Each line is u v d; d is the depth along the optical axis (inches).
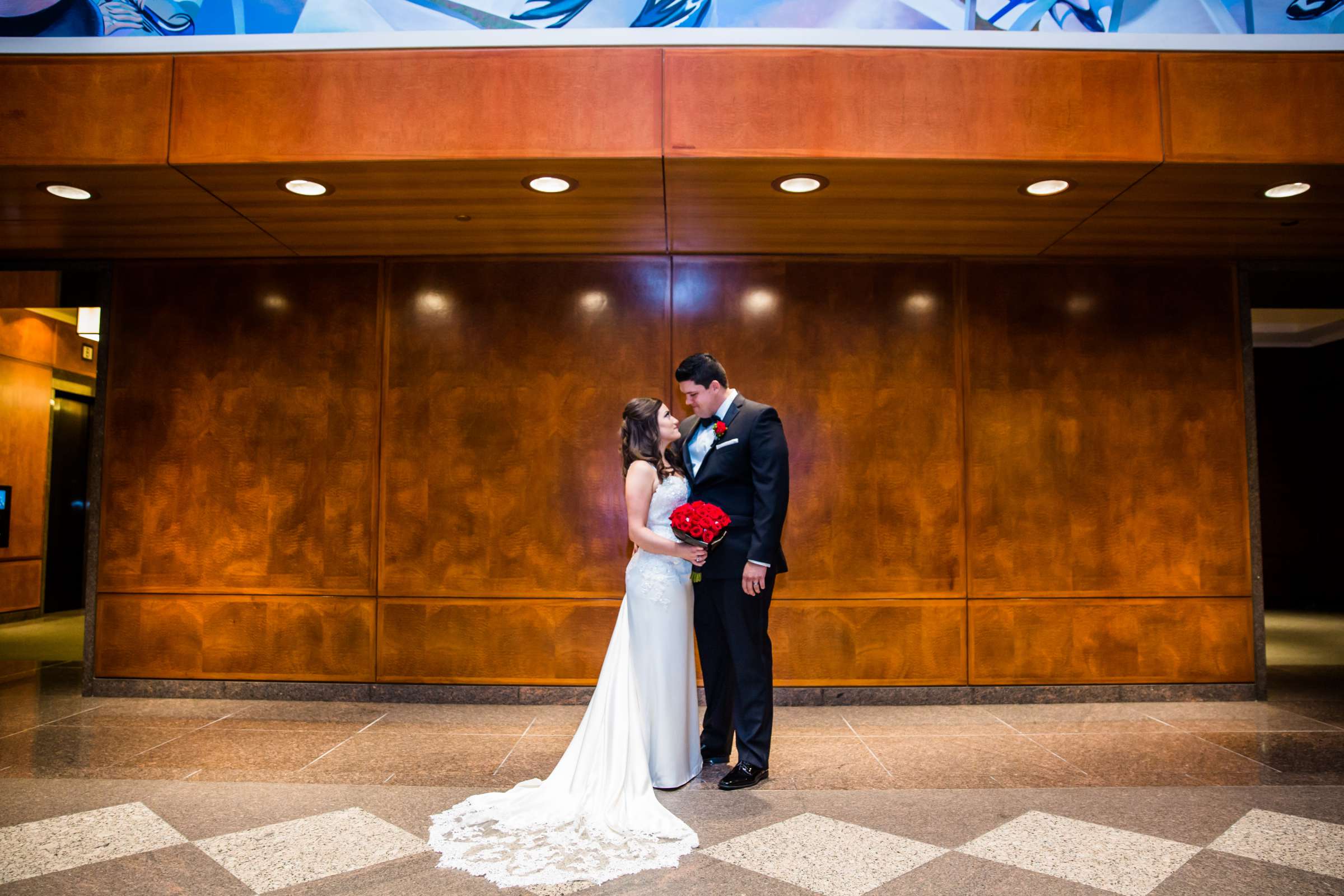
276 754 144.3
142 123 140.4
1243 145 139.0
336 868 96.7
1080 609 185.2
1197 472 188.4
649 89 138.9
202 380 191.9
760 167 141.6
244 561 188.5
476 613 185.2
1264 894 90.0
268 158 139.3
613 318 189.8
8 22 153.9
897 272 190.1
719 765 138.0
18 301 205.3
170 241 181.2
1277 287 204.1
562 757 138.3
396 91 139.4
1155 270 191.9
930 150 138.3
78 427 351.6
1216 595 186.4
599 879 93.5
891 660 183.5
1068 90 139.3
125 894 90.0
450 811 114.6
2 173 143.4
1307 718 169.6
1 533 305.3
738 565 129.2
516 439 188.1
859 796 123.0
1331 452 382.3
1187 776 131.9
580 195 154.9
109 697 188.1
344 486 188.9
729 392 135.3
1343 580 378.6
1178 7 154.8
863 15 154.0
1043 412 188.5
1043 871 96.0
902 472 186.5
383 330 190.9
